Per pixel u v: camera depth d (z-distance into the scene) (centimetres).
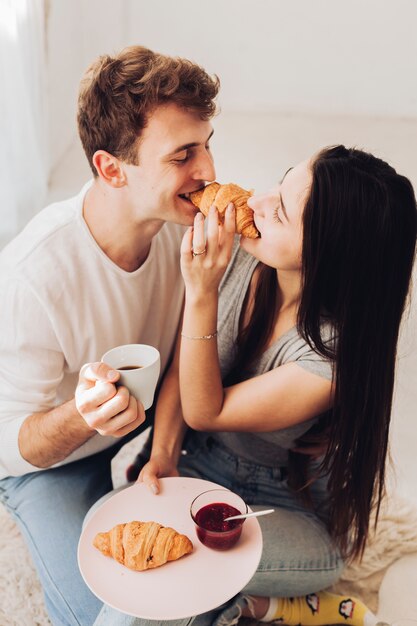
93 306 149
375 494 156
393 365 139
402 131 518
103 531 126
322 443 152
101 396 117
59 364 150
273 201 131
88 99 132
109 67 130
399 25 521
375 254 126
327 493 162
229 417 145
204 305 137
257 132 500
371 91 550
